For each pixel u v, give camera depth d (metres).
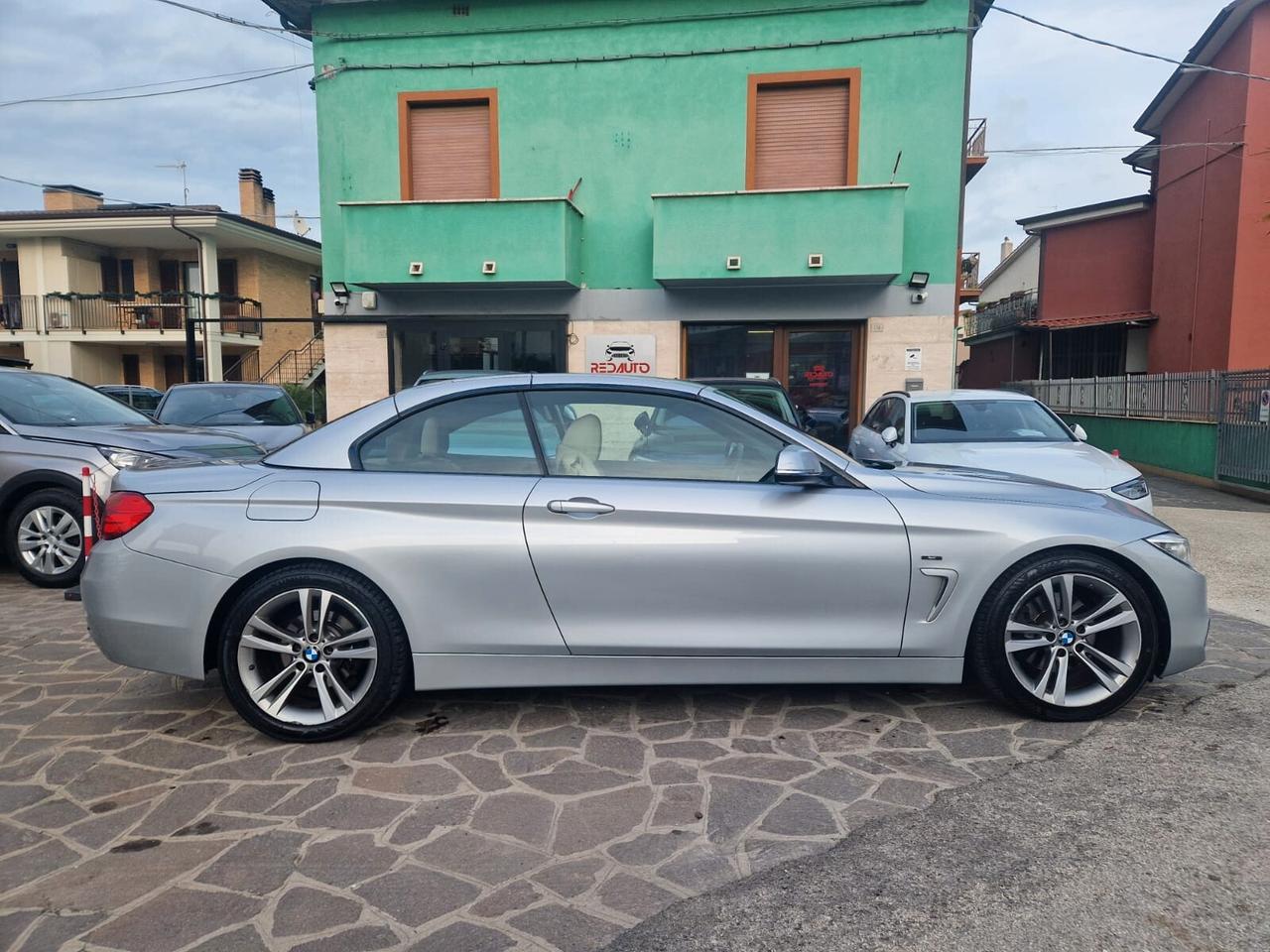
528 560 3.34
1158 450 14.70
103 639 3.41
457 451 3.54
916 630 3.43
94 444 6.29
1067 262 22.73
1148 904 2.28
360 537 3.31
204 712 3.75
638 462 3.54
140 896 2.36
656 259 11.61
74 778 3.10
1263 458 11.41
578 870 2.48
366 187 12.67
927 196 11.53
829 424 12.08
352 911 2.29
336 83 12.49
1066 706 3.48
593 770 3.14
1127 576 3.45
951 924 2.21
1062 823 2.72
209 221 21.20
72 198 25.97
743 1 11.55
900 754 3.25
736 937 2.16
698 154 11.96
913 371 11.83
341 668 3.47
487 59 12.19
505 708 3.74
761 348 12.28
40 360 23.23
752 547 3.36
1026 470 6.29
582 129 12.14
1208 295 17.28
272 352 24.64
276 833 2.70
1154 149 20.06
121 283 24.17
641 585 3.36
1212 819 2.73
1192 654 3.55
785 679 3.44
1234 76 16.17
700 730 3.49
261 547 3.31
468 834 2.69
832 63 11.49
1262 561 7.23
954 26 11.21
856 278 11.41
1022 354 25.33
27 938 2.18
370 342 12.90
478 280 11.91
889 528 3.39
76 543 6.28
